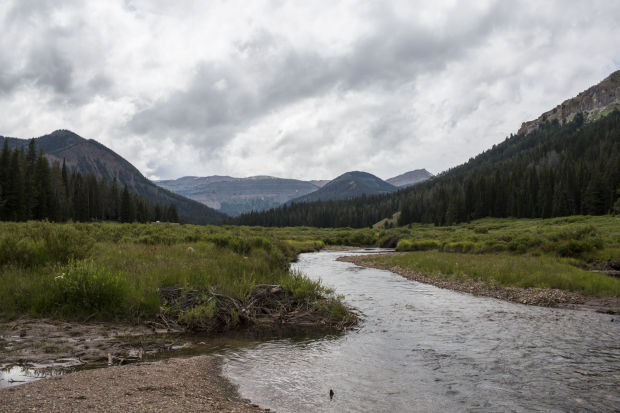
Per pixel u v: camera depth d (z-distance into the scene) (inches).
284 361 331.6
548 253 1338.6
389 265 1294.3
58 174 4175.7
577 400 254.5
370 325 479.8
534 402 251.3
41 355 298.2
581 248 1285.7
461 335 430.9
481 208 4862.2
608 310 575.2
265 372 302.0
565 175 4503.0
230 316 451.5
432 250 1955.0
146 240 1009.5
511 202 4594.0
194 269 557.6
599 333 440.5
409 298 685.9
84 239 587.2
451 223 4795.8
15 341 323.6
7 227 975.6
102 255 607.2
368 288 806.5
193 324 422.6
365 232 3644.2
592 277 805.9
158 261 585.9
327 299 550.0
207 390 252.2
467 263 1082.7
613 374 305.1
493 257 1246.3
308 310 507.8
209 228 1974.7
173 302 457.7
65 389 229.0
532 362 335.6
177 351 345.4
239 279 551.2
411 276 1019.3
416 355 355.3
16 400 205.9
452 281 882.1
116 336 367.9
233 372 298.4
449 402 250.5
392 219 6668.3
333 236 3533.5
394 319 515.5
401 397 257.6
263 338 408.8
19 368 269.9
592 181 3710.6
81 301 410.9
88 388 233.1
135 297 429.1
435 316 535.8
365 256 1745.8
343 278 975.0
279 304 515.2
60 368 275.9
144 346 349.4
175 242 1000.9
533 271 890.7
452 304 629.6
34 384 235.8
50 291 407.2
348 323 478.9
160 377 266.4
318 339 407.8
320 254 2043.6
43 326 366.6
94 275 420.5
